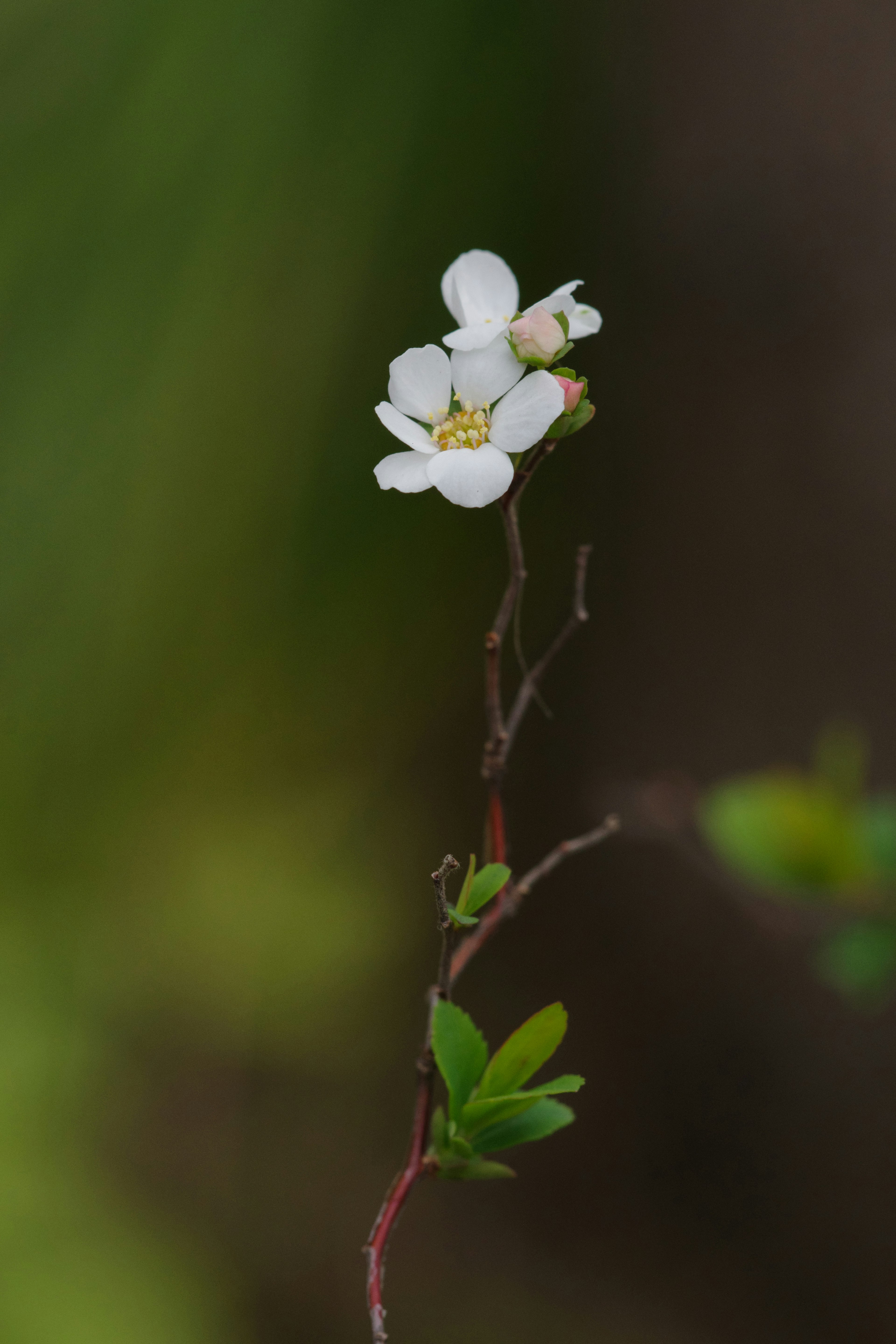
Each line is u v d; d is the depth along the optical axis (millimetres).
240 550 399
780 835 297
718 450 436
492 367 252
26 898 438
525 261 408
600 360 448
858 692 422
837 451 417
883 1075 451
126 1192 489
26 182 363
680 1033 488
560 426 252
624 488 455
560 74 393
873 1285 458
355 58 362
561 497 461
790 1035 466
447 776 498
